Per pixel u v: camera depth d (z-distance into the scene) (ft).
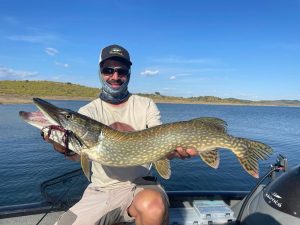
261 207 4.35
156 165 3.96
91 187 4.37
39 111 4.05
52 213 5.01
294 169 4.40
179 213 5.02
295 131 34.32
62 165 13.84
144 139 3.93
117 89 4.46
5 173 12.44
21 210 4.92
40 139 21.18
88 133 3.99
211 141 3.86
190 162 14.14
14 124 29.66
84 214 4.03
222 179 12.04
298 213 3.93
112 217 4.05
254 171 3.81
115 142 3.98
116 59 4.42
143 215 3.69
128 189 4.15
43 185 4.95
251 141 3.86
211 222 4.78
